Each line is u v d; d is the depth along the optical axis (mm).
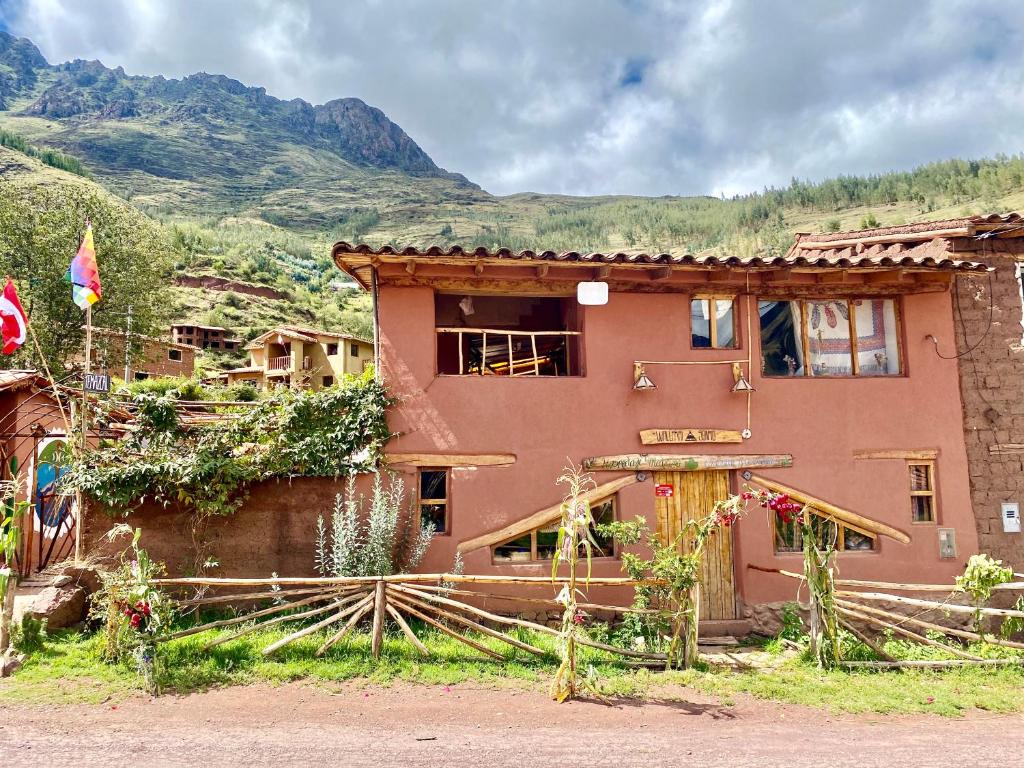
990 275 10695
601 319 10148
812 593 8141
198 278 66000
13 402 12320
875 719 6500
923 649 8789
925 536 10180
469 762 5324
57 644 7531
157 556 9188
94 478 8867
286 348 44875
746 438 10125
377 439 9430
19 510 7898
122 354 26766
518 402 9844
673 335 10242
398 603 7906
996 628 9930
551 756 5477
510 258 9133
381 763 5273
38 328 24156
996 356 10547
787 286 10492
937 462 10352
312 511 9406
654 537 8477
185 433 9570
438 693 6863
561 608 9484
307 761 5262
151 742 5508
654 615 8266
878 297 10703
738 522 10023
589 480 9125
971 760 5547
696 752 5613
